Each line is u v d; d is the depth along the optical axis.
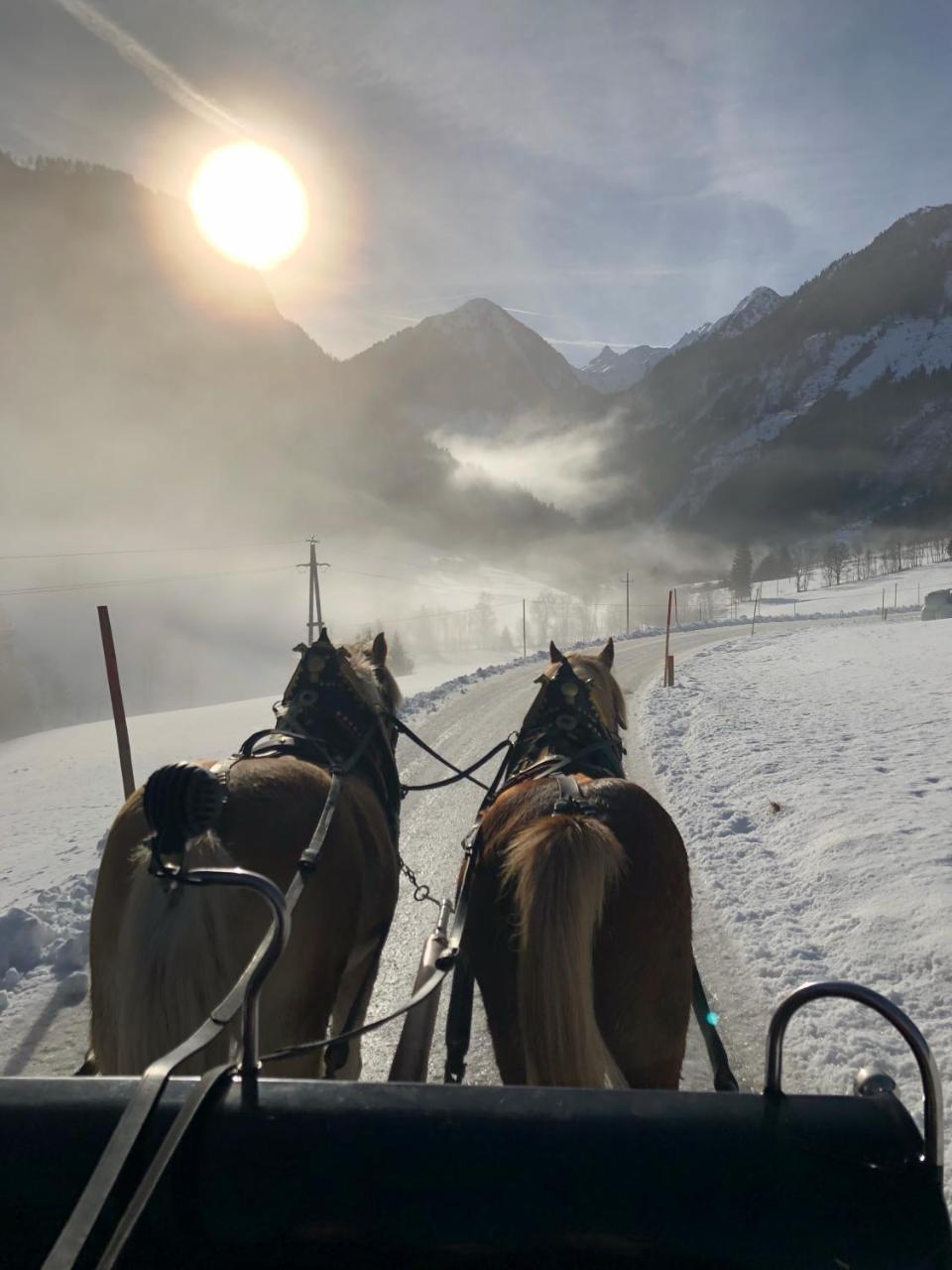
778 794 10.06
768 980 5.54
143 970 2.45
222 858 2.62
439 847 8.83
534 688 23.41
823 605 89.38
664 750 13.41
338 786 3.46
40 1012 5.40
